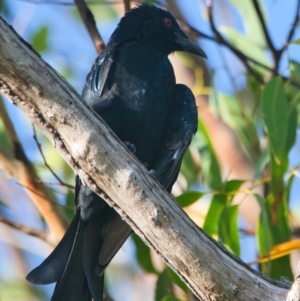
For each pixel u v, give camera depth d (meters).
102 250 9.59
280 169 11.21
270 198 11.29
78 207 9.84
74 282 9.45
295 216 13.74
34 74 7.45
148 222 7.79
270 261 11.10
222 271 7.80
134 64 10.44
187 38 11.88
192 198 11.30
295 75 12.25
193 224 7.82
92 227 9.80
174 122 10.80
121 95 10.22
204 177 12.73
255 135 13.16
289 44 12.58
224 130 14.53
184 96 10.93
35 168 13.10
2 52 7.29
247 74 13.58
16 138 12.20
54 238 12.09
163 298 11.27
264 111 11.16
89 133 7.66
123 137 10.37
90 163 7.77
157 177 10.60
